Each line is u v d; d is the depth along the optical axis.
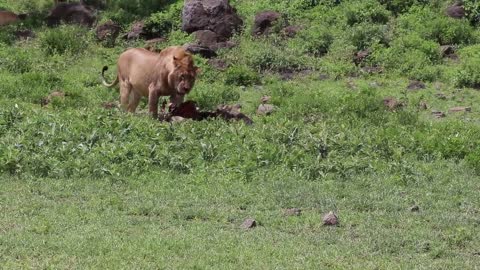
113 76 74.00
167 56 55.72
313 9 90.19
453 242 35.06
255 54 79.44
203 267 30.69
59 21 89.56
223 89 69.81
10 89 67.56
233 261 31.67
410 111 65.06
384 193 42.62
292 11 89.69
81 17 89.38
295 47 82.81
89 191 40.91
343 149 49.78
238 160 46.12
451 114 67.38
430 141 53.09
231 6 88.00
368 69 78.75
